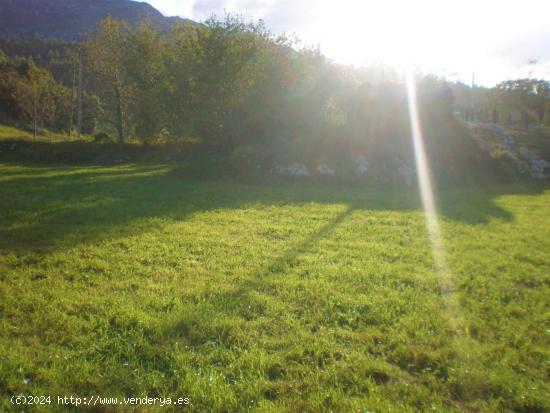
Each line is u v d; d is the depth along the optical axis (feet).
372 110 81.66
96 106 164.86
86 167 92.63
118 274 22.70
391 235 33.76
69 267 23.67
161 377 13.24
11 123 159.84
